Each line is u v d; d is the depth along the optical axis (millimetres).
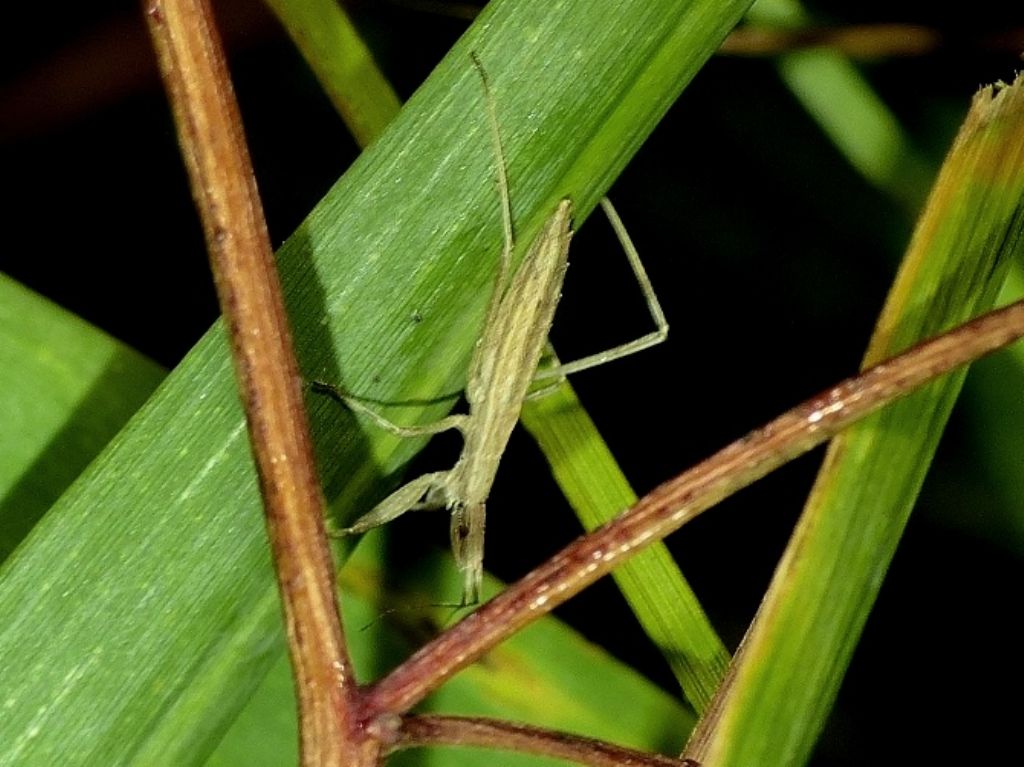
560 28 88
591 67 89
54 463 92
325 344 89
